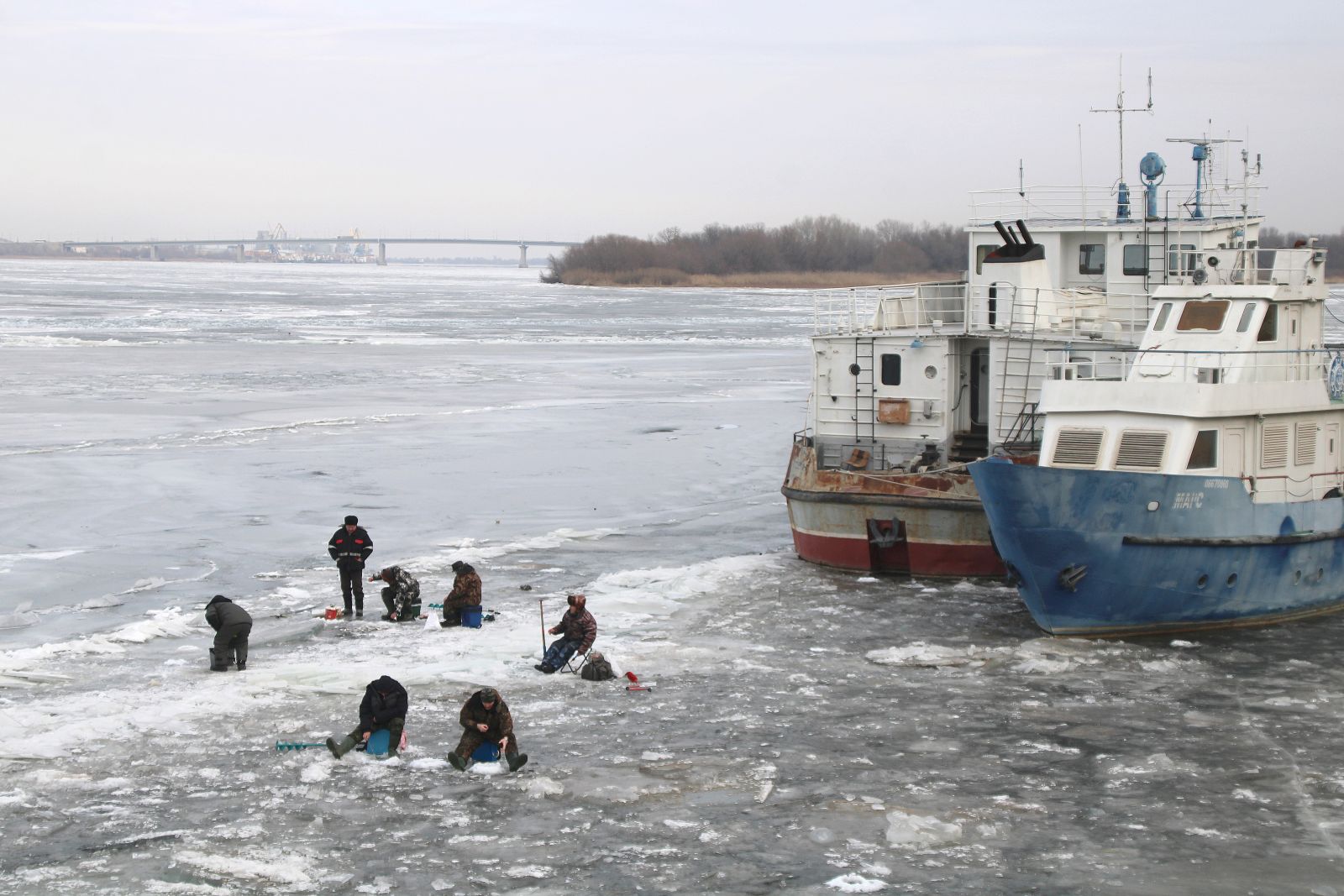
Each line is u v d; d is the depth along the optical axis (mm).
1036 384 27266
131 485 39281
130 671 21156
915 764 17141
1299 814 15555
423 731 18219
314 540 32219
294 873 13805
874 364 28781
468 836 14836
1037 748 17766
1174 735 18328
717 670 21297
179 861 14070
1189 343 24734
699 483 40500
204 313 143750
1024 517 22359
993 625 24141
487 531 33562
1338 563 25109
